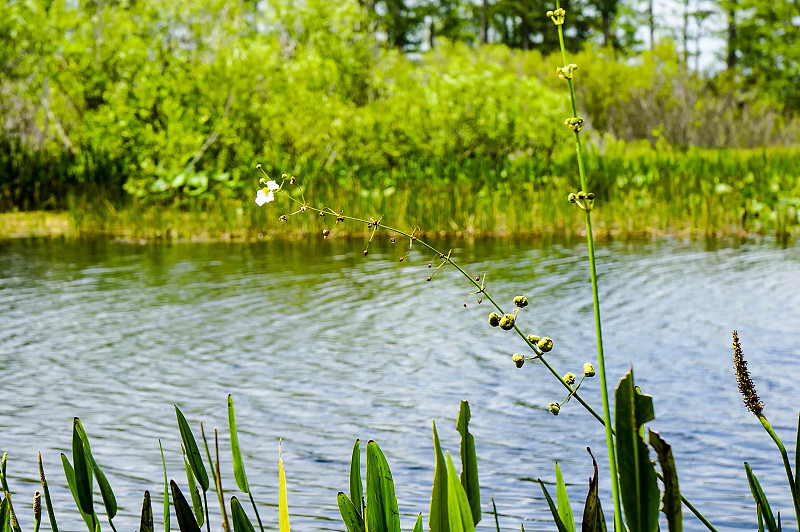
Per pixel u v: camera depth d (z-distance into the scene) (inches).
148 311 314.2
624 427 59.9
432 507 64.1
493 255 444.1
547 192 571.8
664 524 138.1
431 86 682.8
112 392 217.6
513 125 669.3
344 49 724.0
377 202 546.6
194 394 216.1
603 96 1008.9
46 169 633.6
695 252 448.8
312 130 648.4
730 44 1732.3
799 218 546.6
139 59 644.1
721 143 1002.7
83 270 405.1
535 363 240.1
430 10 1936.5
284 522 72.1
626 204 566.3
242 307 321.4
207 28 673.6
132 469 166.7
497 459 170.9
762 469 164.4
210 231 534.6
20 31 641.0
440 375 231.0
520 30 2090.3
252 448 178.2
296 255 453.7
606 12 1977.1
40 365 243.8
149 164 603.5
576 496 153.1
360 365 241.9
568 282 362.3
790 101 1562.5
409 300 333.1
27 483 159.6
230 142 627.8
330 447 178.2
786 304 309.9
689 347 253.0
